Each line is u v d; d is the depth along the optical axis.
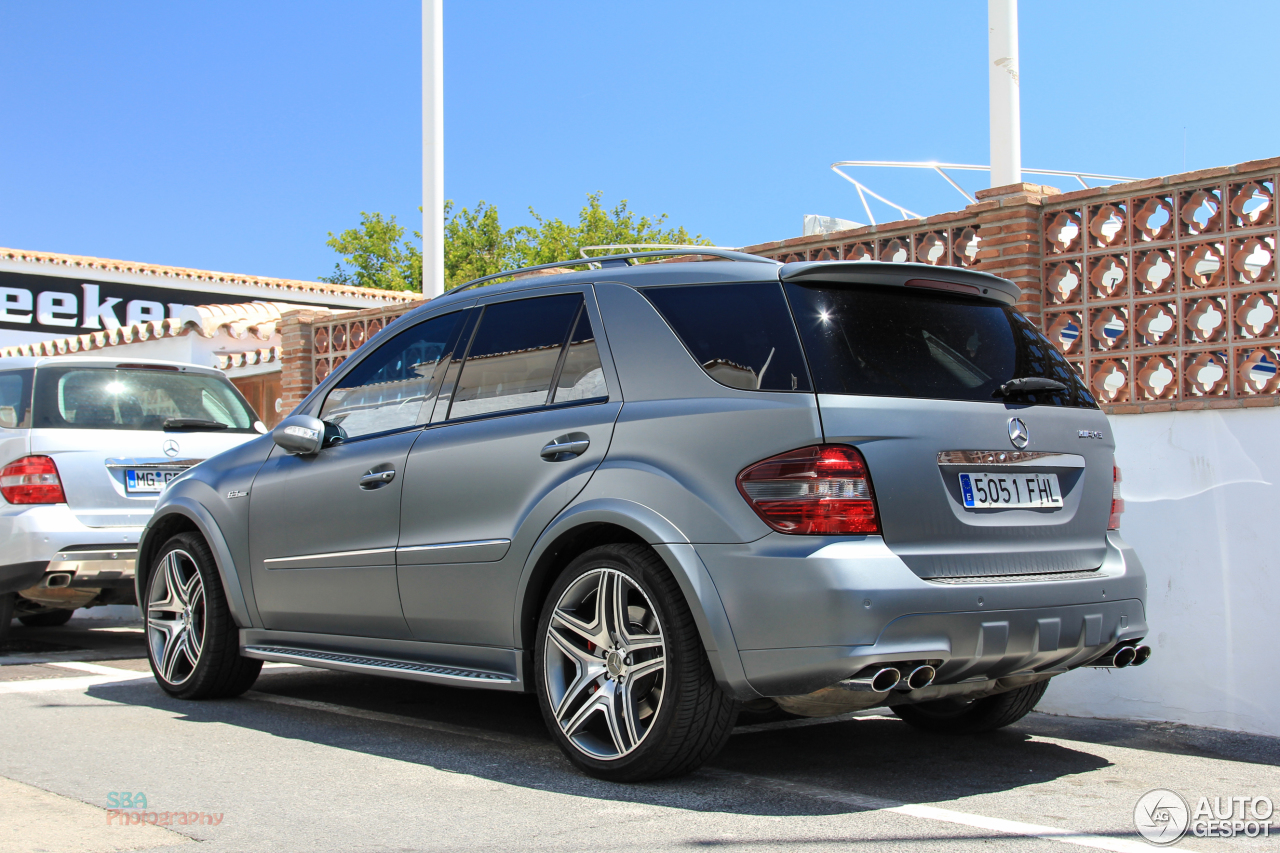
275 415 13.22
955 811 3.70
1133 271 5.64
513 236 41.66
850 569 3.53
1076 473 4.14
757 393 3.81
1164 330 5.65
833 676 3.53
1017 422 3.98
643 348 4.20
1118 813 3.71
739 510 3.72
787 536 3.63
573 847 3.28
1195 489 5.30
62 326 23.75
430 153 11.20
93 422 7.41
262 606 5.50
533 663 4.33
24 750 4.59
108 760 4.41
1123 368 5.70
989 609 3.68
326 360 10.17
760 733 5.06
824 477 3.62
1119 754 4.66
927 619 3.57
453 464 4.61
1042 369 4.24
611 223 40.41
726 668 3.70
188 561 5.96
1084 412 4.24
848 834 3.40
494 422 4.57
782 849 3.25
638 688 4.00
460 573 4.52
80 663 7.25
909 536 3.67
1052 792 3.99
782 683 3.62
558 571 4.33
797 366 3.78
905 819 3.58
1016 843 3.34
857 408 3.70
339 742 4.78
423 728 5.10
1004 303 4.43
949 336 4.08
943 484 3.75
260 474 5.57
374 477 4.92
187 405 7.94
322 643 5.28
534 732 5.02
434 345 5.07
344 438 5.27
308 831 3.45
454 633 4.60
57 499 7.12
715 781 4.07
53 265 23.42
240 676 5.78
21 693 6.05
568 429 4.25
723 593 3.70
